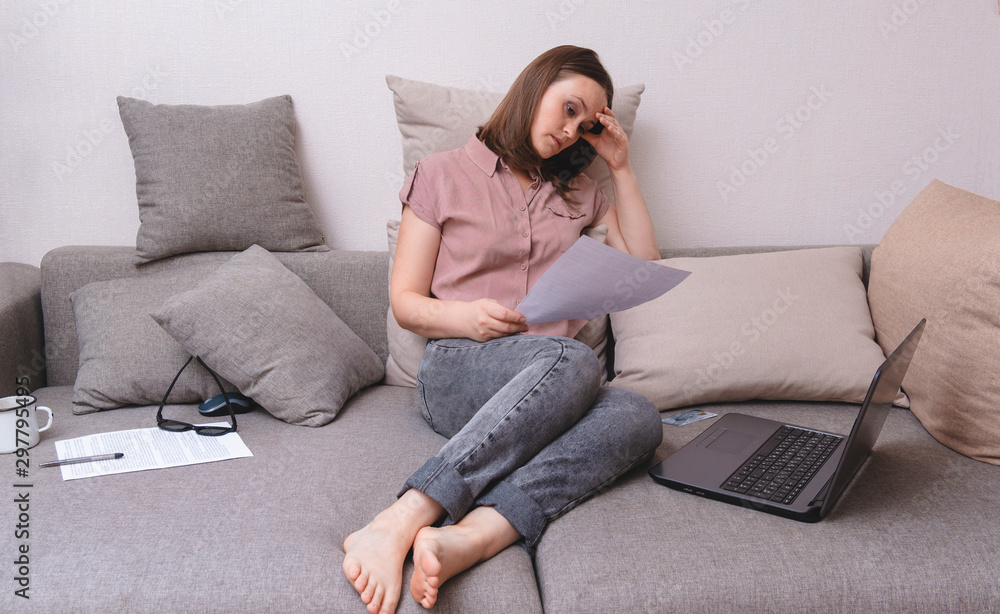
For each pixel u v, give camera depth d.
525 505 1.00
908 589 0.90
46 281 1.68
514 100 1.46
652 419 1.20
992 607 0.90
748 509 1.05
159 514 1.00
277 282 1.55
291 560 0.90
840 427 1.41
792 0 1.82
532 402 1.07
